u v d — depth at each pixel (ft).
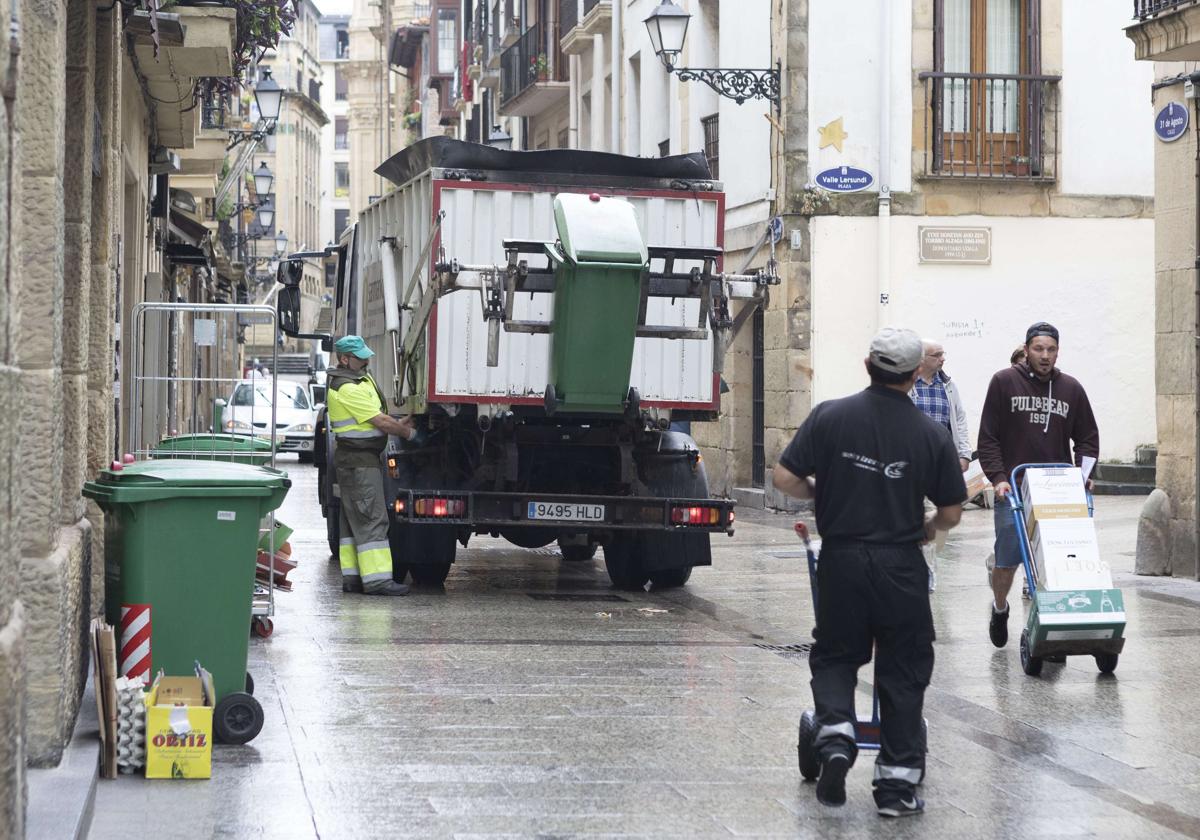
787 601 63.72
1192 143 68.95
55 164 30.81
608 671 46.44
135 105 90.07
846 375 108.68
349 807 30.96
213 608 36.22
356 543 63.93
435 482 63.87
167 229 135.13
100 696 32.94
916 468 31.71
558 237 59.52
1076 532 46.09
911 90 109.19
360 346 63.87
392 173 70.33
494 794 32.09
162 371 59.16
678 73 106.52
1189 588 66.08
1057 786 33.47
